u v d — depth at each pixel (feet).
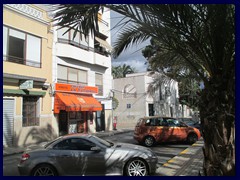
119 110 98.17
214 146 12.00
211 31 12.39
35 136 48.11
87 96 64.95
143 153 20.25
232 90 11.91
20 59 46.55
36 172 19.38
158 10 11.78
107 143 21.65
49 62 53.31
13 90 43.73
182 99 116.88
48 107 52.16
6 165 27.14
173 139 41.01
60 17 12.29
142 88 93.09
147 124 41.45
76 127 61.57
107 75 76.13
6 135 42.63
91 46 67.26
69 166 19.56
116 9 12.41
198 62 14.83
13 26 45.29
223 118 11.84
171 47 14.21
